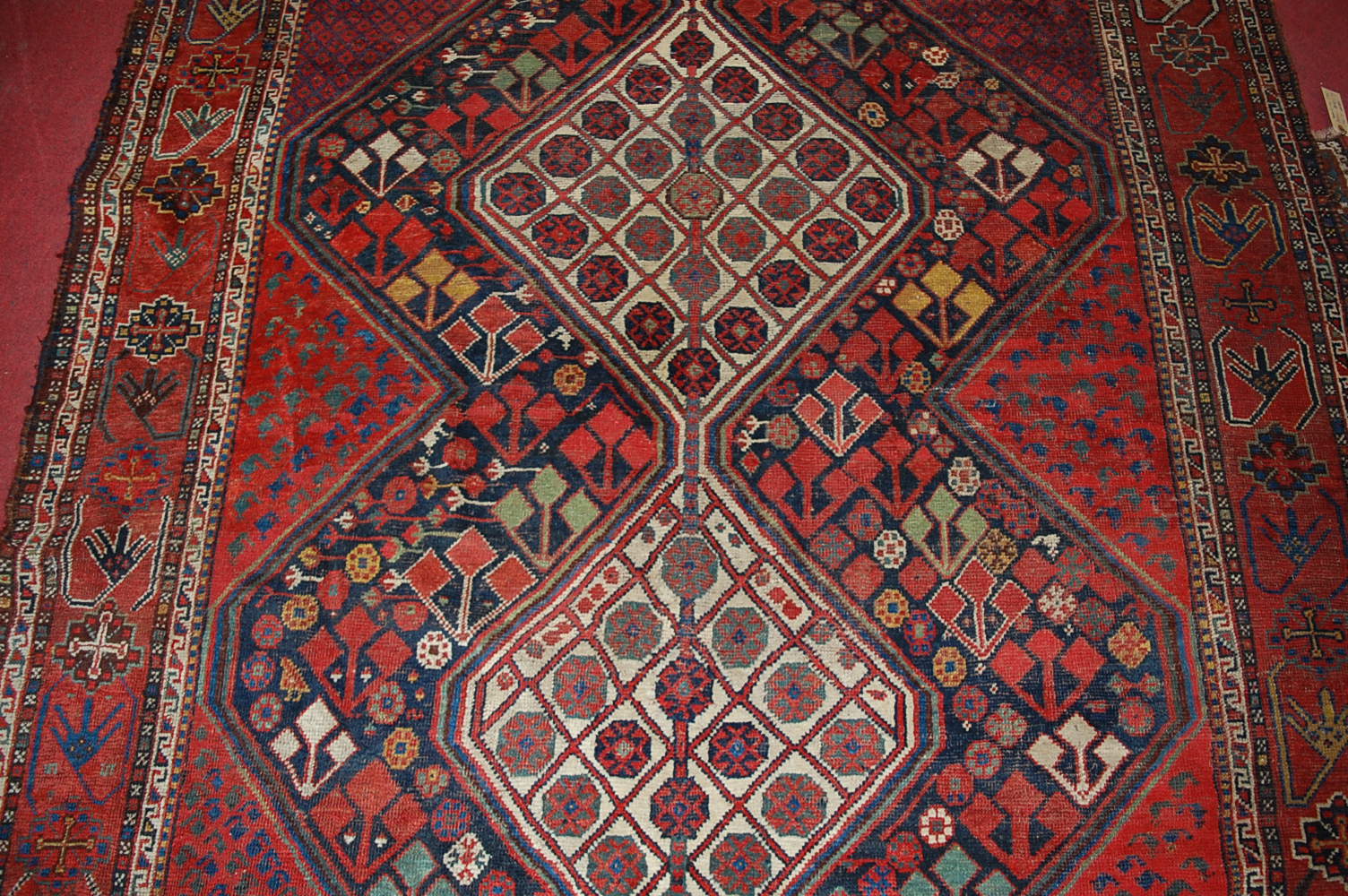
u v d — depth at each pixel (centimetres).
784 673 251
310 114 304
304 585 257
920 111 305
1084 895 236
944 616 255
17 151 299
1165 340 279
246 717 247
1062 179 297
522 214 292
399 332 280
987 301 283
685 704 249
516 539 261
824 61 311
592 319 281
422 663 252
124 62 308
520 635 254
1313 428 272
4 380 273
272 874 237
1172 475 267
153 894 235
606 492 265
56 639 251
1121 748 246
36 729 244
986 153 300
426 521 262
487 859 239
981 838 240
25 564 256
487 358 277
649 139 301
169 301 281
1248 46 315
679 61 311
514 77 309
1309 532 263
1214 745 246
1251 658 252
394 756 245
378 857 238
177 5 316
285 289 283
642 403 273
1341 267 288
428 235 290
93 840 238
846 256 288
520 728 247
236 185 294
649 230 290
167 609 254
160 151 298
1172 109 307
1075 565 259
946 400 273
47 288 283
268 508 263
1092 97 307
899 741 246
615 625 254
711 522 262
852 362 276
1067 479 266
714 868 238
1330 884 236
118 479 264
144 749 244
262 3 316
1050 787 243
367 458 268
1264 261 289
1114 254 288
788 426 271
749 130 303
